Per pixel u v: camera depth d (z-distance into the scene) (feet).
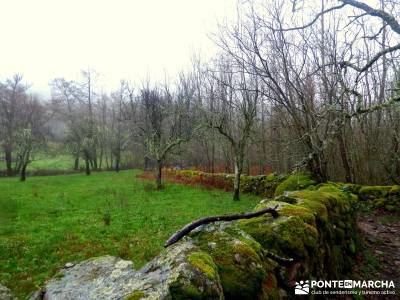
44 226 34.68
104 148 155.22
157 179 66.44
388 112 39.93
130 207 44.86
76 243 28.27
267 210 13.19
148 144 71.36
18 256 25.26
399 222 31.81
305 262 12.09
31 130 109.50
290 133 41.88
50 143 138.51
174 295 6.56
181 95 75.82
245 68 39.65
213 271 7.38
